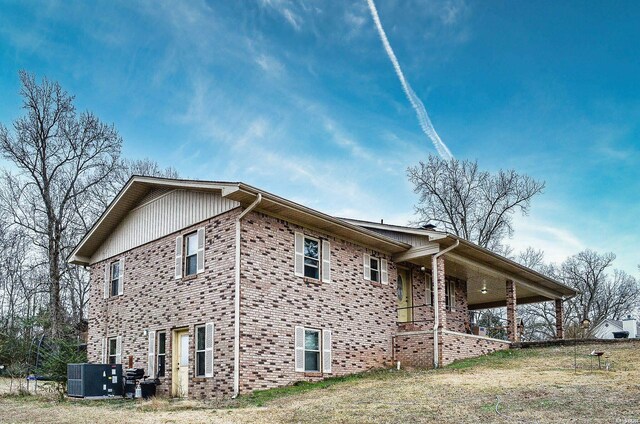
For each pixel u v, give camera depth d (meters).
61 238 32.19
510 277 23.66
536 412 9.36
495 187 37.75
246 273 14.98
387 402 11.25
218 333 14.96
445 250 19.19
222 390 14.45
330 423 9.40
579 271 48.72
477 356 19.67
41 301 34.03
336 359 17.30
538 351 19.61
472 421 8.91
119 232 20.19
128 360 18.28
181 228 17.16
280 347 15.48
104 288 20.28
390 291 20.16
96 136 32.34
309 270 17.16
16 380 22.75
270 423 9.68
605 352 17.89
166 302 17.12
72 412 12.41
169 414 11.48
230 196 14.82
